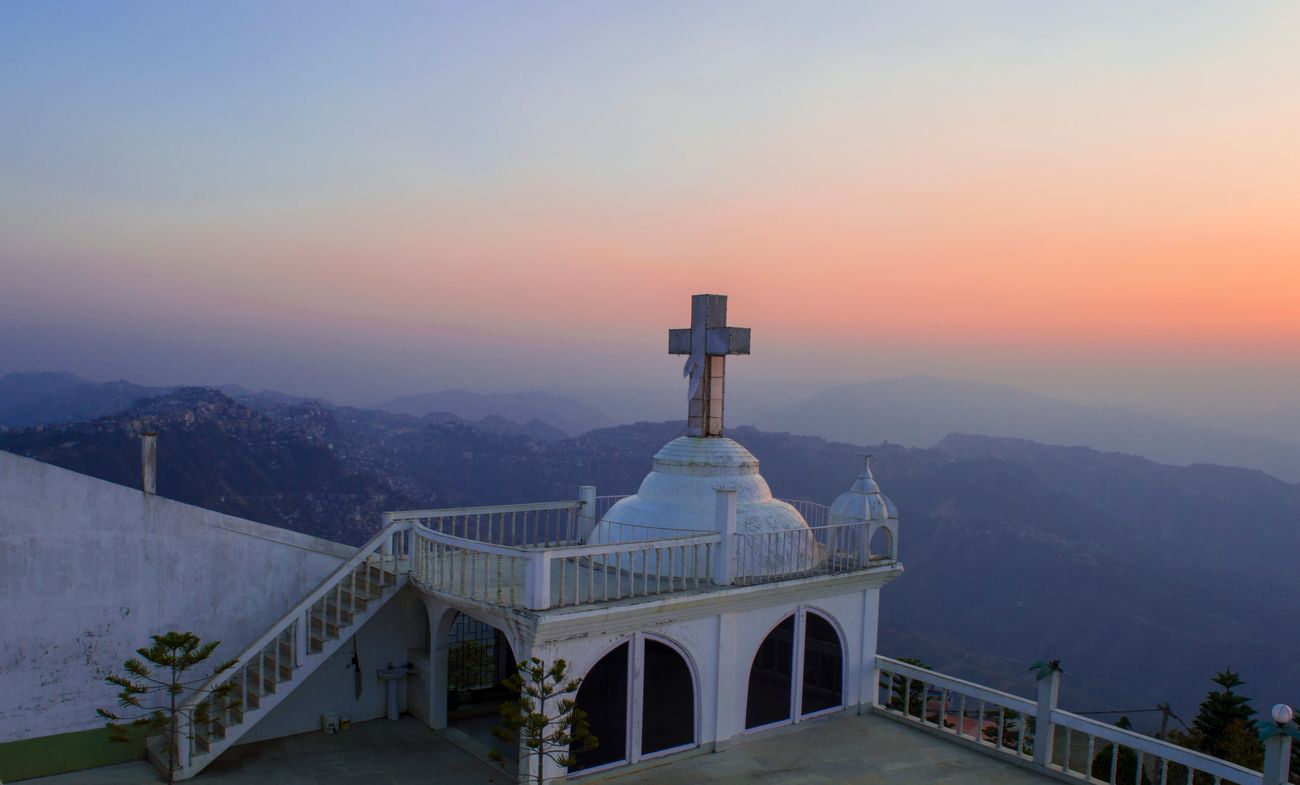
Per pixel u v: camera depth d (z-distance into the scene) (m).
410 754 16.61
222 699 15.59
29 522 15.20
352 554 18.70
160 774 15.39
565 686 14.96
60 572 15.48
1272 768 13.75
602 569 18.39
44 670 15.36
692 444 19.33
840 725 19.02
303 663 16.08
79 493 15.65
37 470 15.27
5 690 15.02
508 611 14.70
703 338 19.78
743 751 17.30
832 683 19.38
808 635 18.89
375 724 18.11
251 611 17.45
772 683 18.27
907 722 19.27
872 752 17.64
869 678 19.98
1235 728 22.80
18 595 15.12
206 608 16.94
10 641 15.06
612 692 15.77
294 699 17.45
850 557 19.53
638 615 15.56
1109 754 21.67
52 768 15.38
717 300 19.78
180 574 16.66
